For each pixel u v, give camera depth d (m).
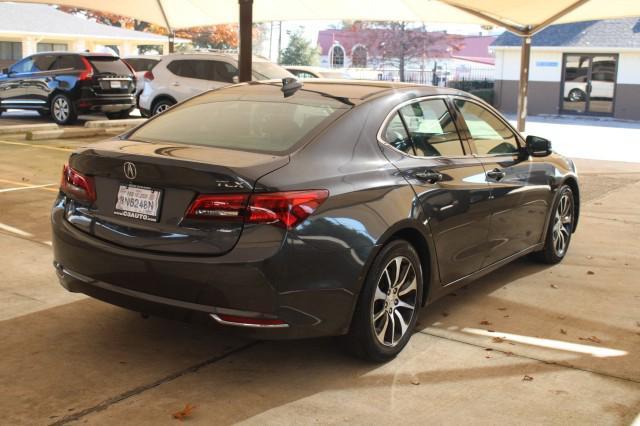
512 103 33.44
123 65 18.08
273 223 3.59
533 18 16.70
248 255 3.55
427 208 4.45
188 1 18.81
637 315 5.31
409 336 4.46
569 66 31.69
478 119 5.48
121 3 19.03
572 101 31.89
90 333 4.53
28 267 5.80
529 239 6.00
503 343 4.67
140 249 3.78
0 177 9.73
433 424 3.56
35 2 18.34
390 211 4.12
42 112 17.91
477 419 3.62
